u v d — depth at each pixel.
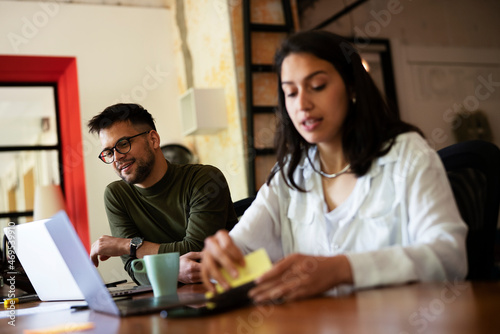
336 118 1.14
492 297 0.74
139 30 4.74
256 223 1.34
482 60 3.38
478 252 1.24
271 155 3.89
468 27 3.43
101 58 4.60
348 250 1.19
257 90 3.90
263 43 3.96
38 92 4.68
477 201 1.26
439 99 3.47
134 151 2.10
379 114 1.18
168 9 4.86
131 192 2.20
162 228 2.20
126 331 0.79
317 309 0.78
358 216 1.18
